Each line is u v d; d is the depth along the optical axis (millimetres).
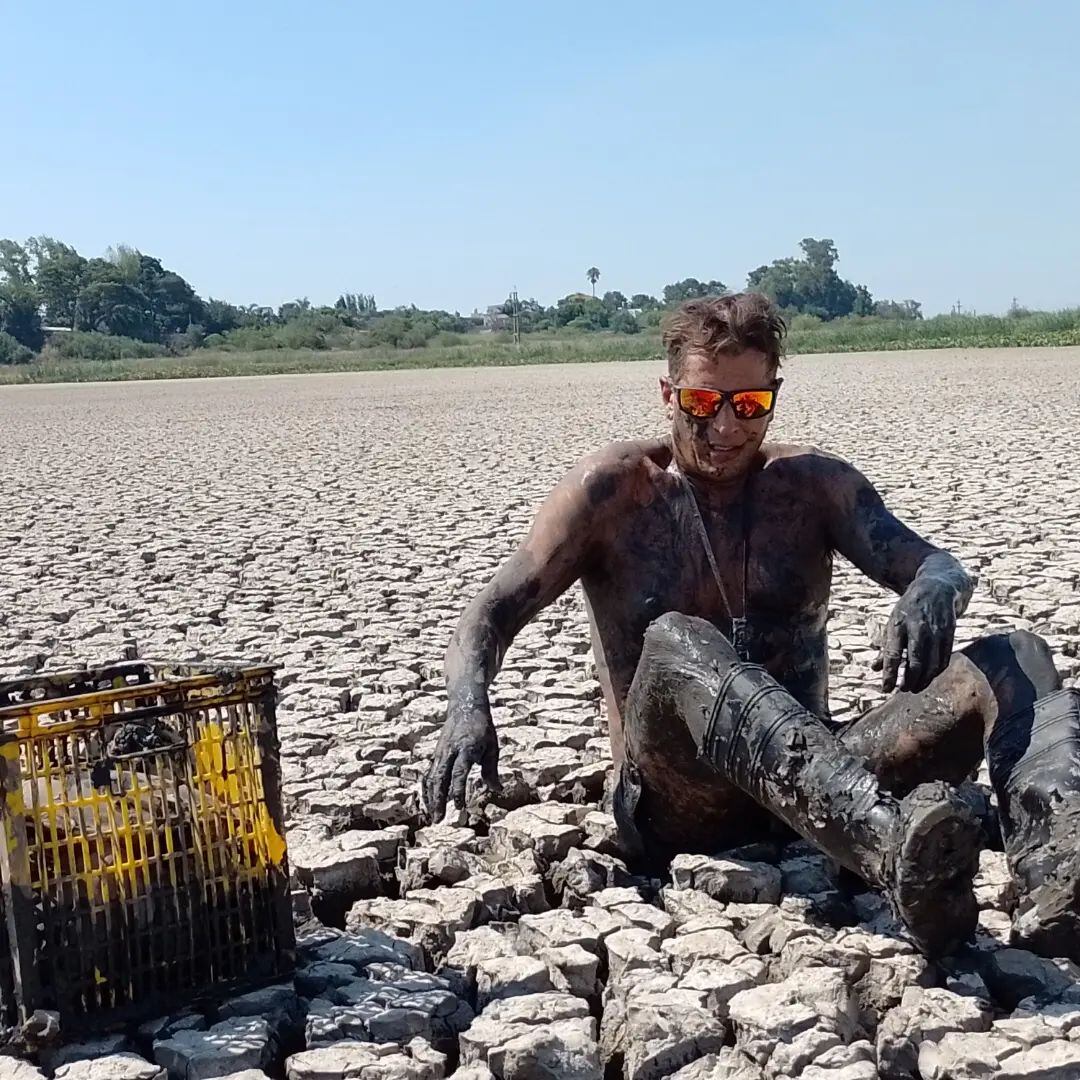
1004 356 19594
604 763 2516
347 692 3160
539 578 1888
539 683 3180
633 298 56031
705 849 1941
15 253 53625
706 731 1603
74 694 1710
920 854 1408
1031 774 1521
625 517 1907
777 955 1680
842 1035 1498
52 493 7430
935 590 1672
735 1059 1451
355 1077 1425
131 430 12430
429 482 7188
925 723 1703
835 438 8422
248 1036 1498
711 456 1836
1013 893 1775
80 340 43906
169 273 53375
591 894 1931
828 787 1494
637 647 1916
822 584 1942
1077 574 4094
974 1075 1374
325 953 1729
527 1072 1448
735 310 1784
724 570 1895
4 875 1477
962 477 6395
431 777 1670
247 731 1607
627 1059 1506
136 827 1535
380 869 2135
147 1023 1544
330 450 9445
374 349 39344
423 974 1663
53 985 1489
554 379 19672
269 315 56031
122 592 4539
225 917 1600
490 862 2092
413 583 4469
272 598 4336
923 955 1596
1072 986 1526
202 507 6582
